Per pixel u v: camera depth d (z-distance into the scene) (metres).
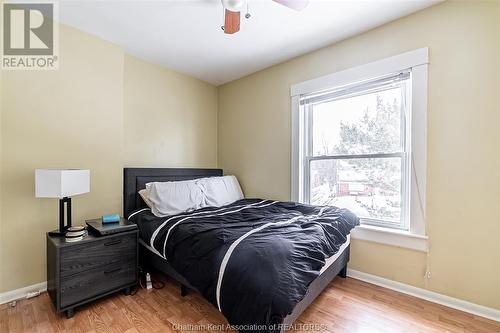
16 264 1.82
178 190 2.46
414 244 1.90
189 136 3.23
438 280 1.82
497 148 1.60
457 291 1.74
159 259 2.01
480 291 1.66
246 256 1.25
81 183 1.84
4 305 1.73
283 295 1.06
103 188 2.29
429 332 1.48
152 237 1.92
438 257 1.82
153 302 1.79
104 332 1.46
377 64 2.10
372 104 2.22
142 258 2.21
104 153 2.30
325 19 2.00
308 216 1.99
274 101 2.90
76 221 2.12
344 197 2.39
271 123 2.94
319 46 2.45
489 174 1.63
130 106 2.63
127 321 1.57
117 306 1.73
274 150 2.91
